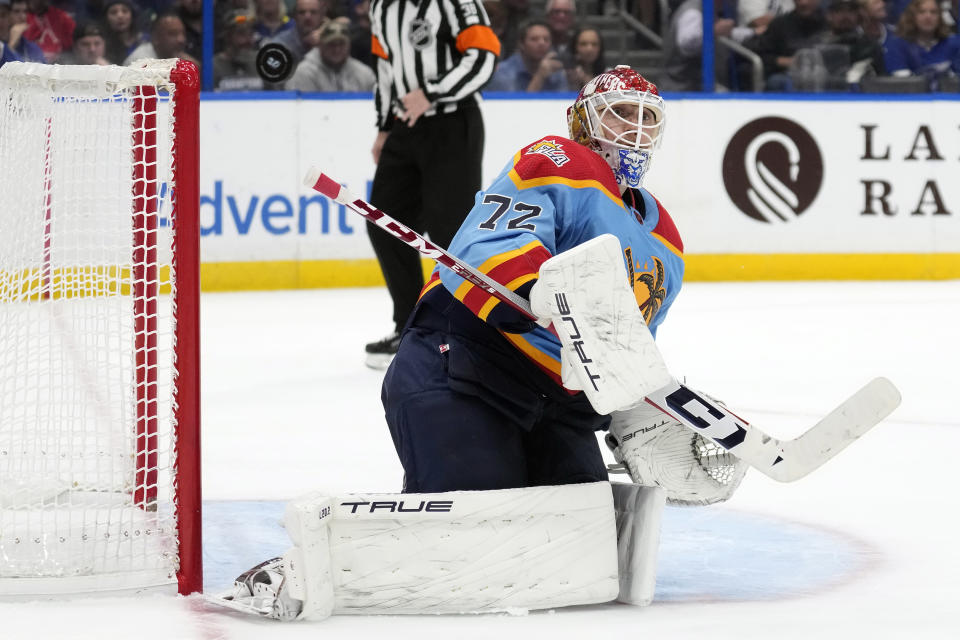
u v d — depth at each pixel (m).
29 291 6.13
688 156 21.20
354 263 20.55
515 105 20.69
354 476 8.26
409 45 12.98
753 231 21.44
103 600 5.45
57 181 6.12
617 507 5.56
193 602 5.43
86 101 6.12
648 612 5.35
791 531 6.84
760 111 21.33
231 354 14.10
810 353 13.96
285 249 20.27
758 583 5.84
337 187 5.15
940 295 19.42
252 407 10.96
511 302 5.24
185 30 20.12
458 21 12.86
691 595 5.64
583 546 5.34
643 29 21.50
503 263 5.29
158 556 5.66
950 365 13.12
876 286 20.83
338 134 20.22
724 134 21.27
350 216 20.47
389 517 5.19
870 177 21.62
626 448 6.22
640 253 5.77
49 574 5.50
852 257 21.70
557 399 5.70
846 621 5.20
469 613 5.29
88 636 4.92
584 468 5.81
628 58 21.55
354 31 20.53
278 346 14.70
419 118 13.16
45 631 4.98
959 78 22.16
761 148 21.36
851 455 8.82
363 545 5.20
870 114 21.52
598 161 5.73
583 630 5.04
